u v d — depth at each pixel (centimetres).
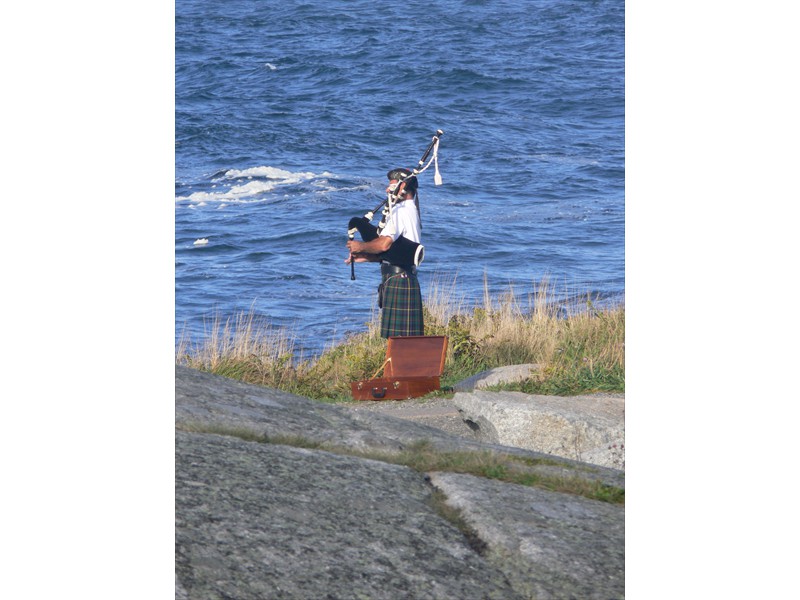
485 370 3512
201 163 11606
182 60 18600
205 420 1552
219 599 1038
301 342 5203
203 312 6100
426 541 1232
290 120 13975
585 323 3850
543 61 18538
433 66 17712
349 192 10144
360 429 1688
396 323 3297
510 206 9750
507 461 1595
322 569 1127
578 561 1220
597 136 13412
